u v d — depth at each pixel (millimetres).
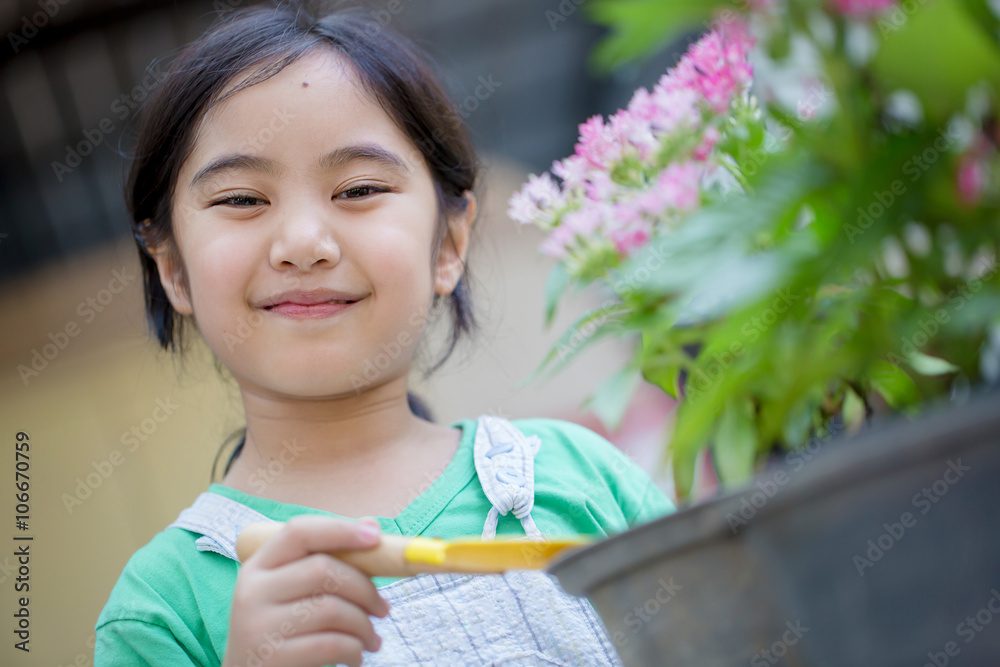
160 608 795
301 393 825
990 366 531
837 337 552
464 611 792
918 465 358
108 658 786
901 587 369
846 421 642
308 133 818
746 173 621
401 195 863
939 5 439
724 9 579
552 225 727
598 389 636
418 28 2320
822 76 511
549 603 812
